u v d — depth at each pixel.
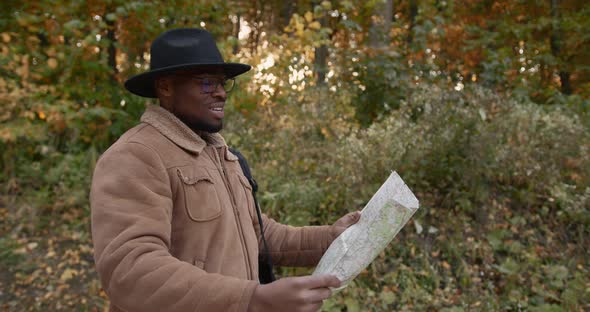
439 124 4.08
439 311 3.24
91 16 4.84
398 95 5.10
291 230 1.62
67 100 4.70
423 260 3.59
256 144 4.41
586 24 6.96
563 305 3.30
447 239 3.78
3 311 3.10
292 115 4.45
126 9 4.69
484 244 3.78
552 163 4.11
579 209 3.91
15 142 4.41
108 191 1.07
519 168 4.11
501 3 7.97
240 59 4.81
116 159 1.14
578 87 7.74
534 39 7.54
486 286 3.46
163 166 1.19
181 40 1.30
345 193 3.80
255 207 1.60
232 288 0.93
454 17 7.17
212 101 1.33
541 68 7.22
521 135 4.15
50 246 3.81
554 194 3.98
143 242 0.99
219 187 1.31
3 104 4.26
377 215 1.12
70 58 4.50
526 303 3.30
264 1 11.51
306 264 1.58
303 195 3.68
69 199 4.12
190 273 0.95
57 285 3.38
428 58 5.55
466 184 3.98
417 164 4.03
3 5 4.67
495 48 6.80
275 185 3.91
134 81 1.35
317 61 6.04
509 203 4.12
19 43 4.68
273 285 0.94
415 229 3.84
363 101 5.26
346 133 4.48
